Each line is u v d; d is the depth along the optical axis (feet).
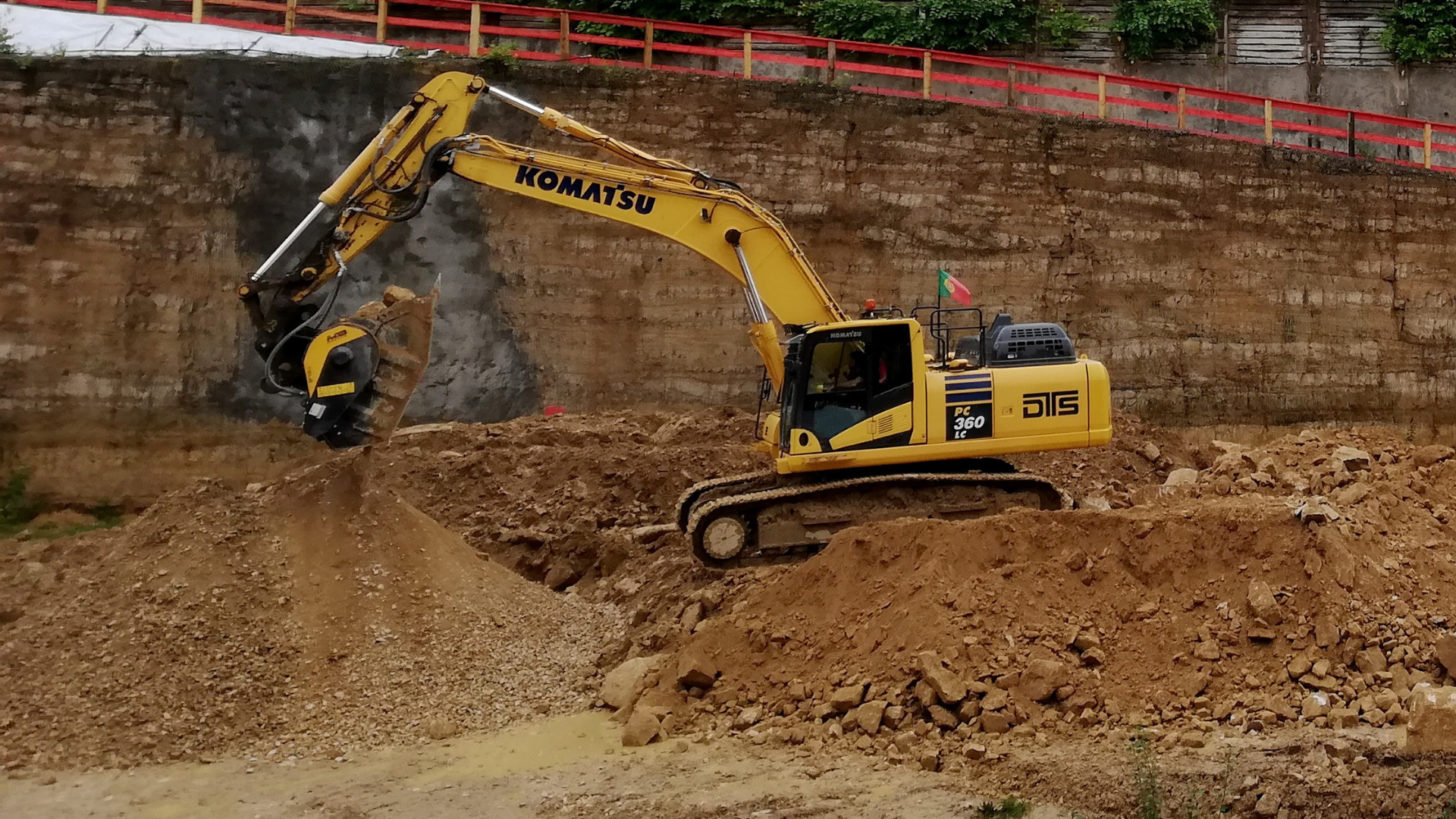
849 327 39.88
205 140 64.95
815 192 70.69
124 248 63.46
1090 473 56.13
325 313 40.45
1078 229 72.33
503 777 29.17
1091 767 26.91
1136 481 56.95
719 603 37.24
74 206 63.16
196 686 33.37
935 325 45.29
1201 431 71.56
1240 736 28.73
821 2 85.71
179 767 30.86
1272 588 32.45
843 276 70.44
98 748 31.32
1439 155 86.28
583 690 35.40
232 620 35.32
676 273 68.90
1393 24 88.53
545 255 68.33
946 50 85.71
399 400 39.78
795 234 70.33
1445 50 88.12
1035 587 32.73
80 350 62.28
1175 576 33.30
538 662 36.76
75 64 63.72
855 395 40.01
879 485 39.96
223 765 30.96
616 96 69.82
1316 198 74.54
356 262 66.59
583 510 51.90
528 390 67.51
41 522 59.98
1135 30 86.38
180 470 62.28
